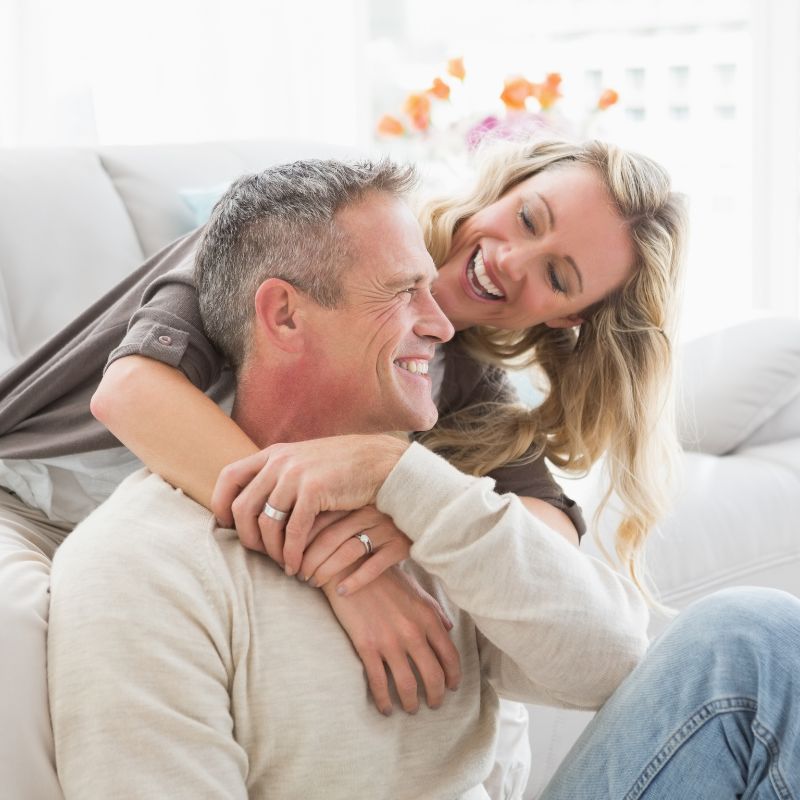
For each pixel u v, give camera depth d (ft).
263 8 11.28
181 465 3.69
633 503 5.40
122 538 3.21
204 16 11.02
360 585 3.36
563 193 4.97
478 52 12.49
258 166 7.61
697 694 3.17
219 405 4.45
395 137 12.15
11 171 6.50
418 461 3.39
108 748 2.84
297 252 3.52
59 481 4.79
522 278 5.00
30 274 6.29
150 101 10.86
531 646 3.33
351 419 3.76
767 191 12.35
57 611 3.09
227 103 11.27
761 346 7.16
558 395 5.52
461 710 3.52
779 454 6.92
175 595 3.09
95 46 10.50
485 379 5.59
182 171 7.23
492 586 3.30
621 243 5.06
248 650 3.17
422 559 3.35
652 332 5.25
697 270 12.62
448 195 5.34
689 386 7.14
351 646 3.34
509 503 3.39
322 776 3.16
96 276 6.50
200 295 3.85
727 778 3.12
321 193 3.52
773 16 11.98
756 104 12.18
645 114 12.43
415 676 3.45
